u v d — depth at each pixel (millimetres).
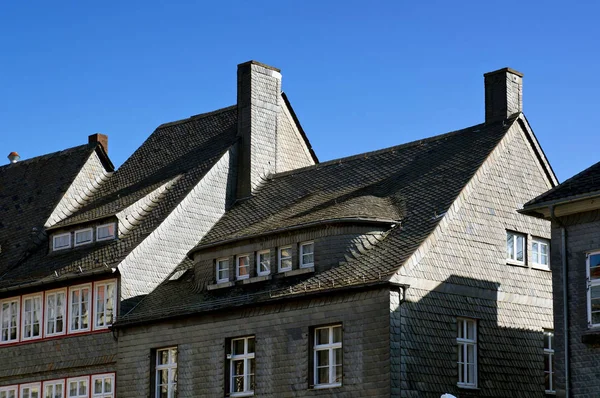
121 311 36844
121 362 36375
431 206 32406
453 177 33312
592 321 26391
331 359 30891
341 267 31578
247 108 41000
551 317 33875
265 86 41562
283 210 36469
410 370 29562
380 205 33281
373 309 29891
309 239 32812
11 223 44438
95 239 39875
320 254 32312
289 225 33438
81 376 37625
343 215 32219
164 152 44000
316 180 38000
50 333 39094
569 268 26984
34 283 39375
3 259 42312
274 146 41344
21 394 39438
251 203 39250
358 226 32000
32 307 39969
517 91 35531
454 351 30781
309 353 31234
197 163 41156
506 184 33781
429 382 29922
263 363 32344
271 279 33438
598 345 26062
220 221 39000
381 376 29297
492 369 31656
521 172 34375
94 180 44750
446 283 31047
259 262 34219
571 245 27031
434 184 33500
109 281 37594
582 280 26688
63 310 38875
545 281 34031
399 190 34250
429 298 30484
